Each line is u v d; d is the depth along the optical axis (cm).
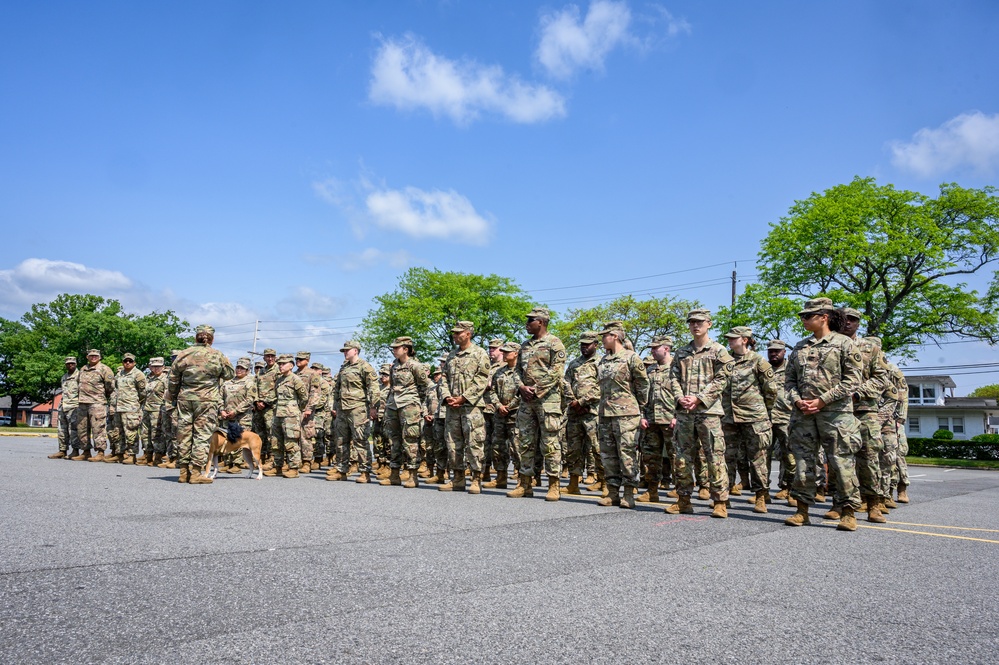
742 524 686
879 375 735
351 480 1128
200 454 969
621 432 812
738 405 859
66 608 333
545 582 406
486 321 4566
